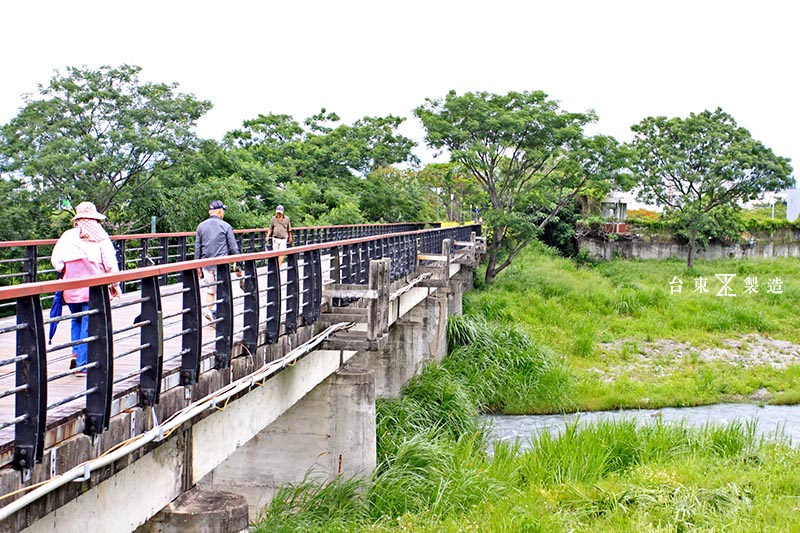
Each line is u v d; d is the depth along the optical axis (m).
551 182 35.06
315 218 38.88
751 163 41.66
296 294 10.09
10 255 20.42
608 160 33.38
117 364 7.91
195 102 24.62
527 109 33.38
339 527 10.45
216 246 10.98
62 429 5.39
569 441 14.13
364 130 46.53
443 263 20.17
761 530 9.91
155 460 7.02
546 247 45.06
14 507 4.68
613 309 31.52
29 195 21.30
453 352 22.66
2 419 5.81
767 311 31.81
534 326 28.61
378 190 44.66
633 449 14.17
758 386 23.33
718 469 12.85
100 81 23.59
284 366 9.83
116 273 5.68
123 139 22.83
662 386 22.73
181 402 7.04
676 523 10.49
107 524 6.26
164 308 12.42
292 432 12.60
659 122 44.12
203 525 7.33
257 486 12.61
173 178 24.27
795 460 13.43
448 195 58.06
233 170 32.66
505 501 11.39
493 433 18.00
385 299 11.52
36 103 22.58
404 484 12.03
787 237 50.34
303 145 45.12
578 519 10.80
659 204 44.59
